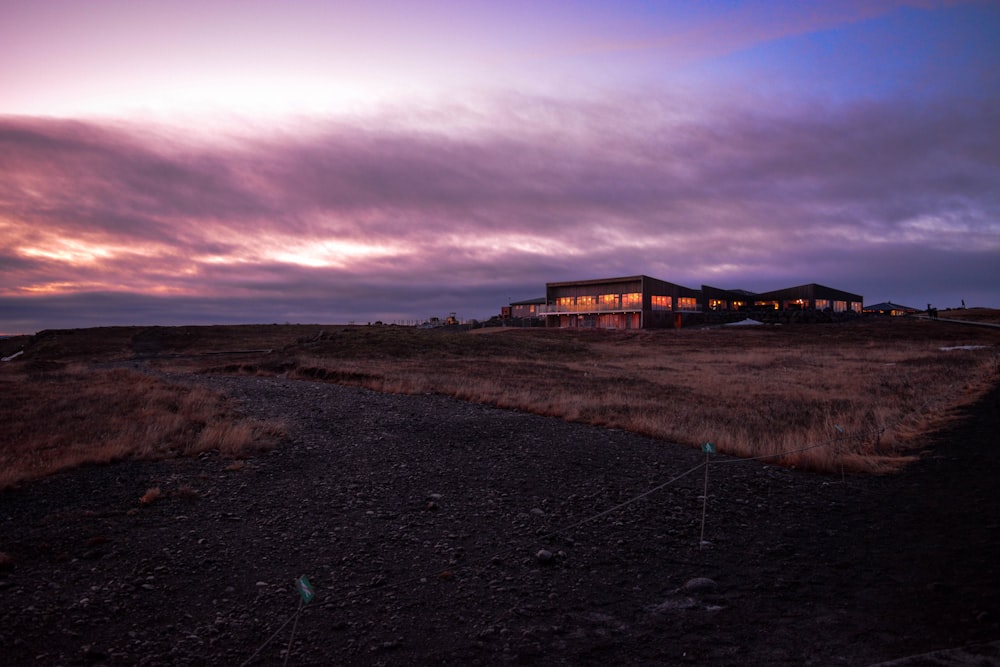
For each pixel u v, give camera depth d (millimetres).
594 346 64188
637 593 6234
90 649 5004
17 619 5516
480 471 11773
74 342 82375
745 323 87938
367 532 8297
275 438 14469
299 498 9922
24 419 15664
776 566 6902
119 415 16500
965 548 7156
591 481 11062
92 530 8141
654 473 11680
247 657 4930
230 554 7422
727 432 15500
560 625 5480
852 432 14953
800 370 38188
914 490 10078
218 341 87688
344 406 20250
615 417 18625
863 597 5891
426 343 53688
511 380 30297
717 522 8680
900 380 29859
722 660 4738
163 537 7984
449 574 6715
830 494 10094
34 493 9797
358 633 5359
